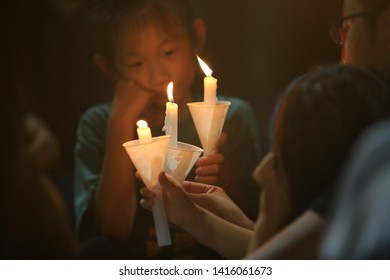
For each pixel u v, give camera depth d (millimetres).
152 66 4445
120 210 4344
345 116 2861
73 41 5477
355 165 2143
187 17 4574
